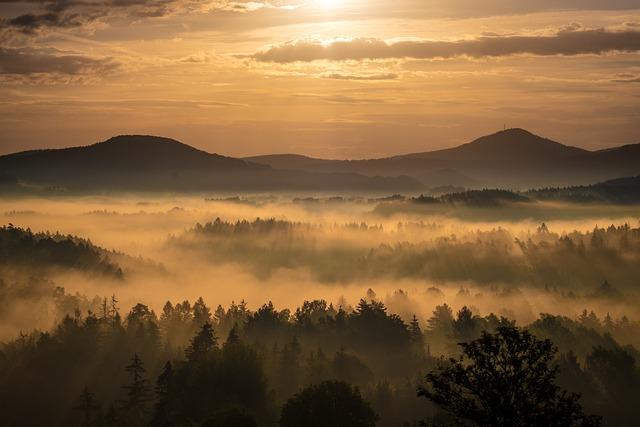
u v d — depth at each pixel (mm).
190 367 155875
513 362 48469
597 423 47250
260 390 149250
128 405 146500
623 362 165125
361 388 163250
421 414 149375
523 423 47250
